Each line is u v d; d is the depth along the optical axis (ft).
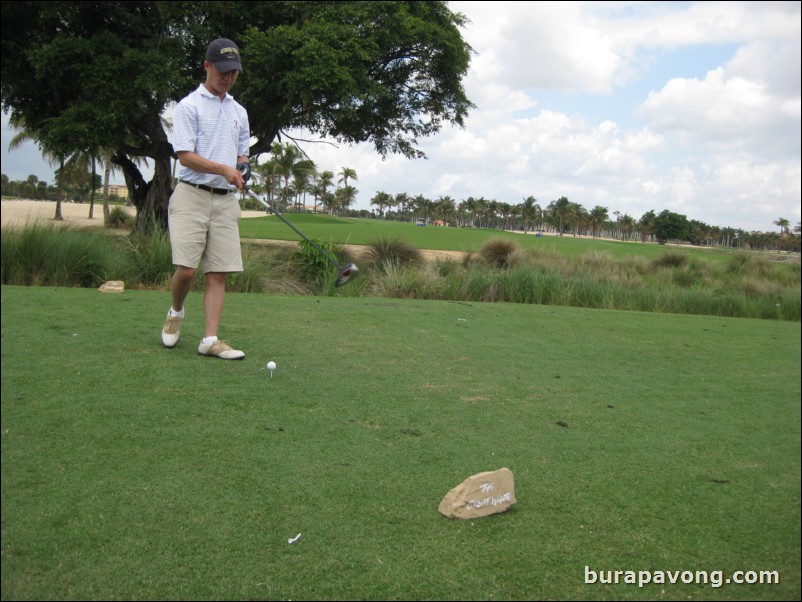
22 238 23.52
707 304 37.68
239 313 18.19
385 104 58.03
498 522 7.51
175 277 12.60
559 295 34.40
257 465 8.25
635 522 7.81
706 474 9.50
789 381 16.16
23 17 47.96
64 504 6.95
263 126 55.52
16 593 5.57
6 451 8.00
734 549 7.36
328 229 90.74
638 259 56.70
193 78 51.03
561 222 382.01
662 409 12.74
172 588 5.80
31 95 50.08
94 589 5.70
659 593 6.35
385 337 16.85
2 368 10.94
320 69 44.24
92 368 11.30
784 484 9.32
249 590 5.86
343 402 11.05
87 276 24.54
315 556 6.45
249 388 11.14
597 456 9.84
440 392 12.32
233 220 12.80
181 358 12.45
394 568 6.38
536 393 12.98
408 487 8.11
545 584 6.34
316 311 19.72
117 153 58.34
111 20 50.06
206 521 6.88
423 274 34.19
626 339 20.67
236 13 49.29
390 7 49.73
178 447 8.52
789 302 39.14
